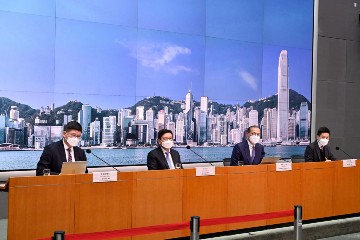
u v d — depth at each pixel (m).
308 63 9.92
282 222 5.91
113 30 7.70
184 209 5.00
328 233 6.12
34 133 6.98
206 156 8.61
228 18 8.94
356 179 6.55
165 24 8.23
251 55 9.21
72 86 7.32
